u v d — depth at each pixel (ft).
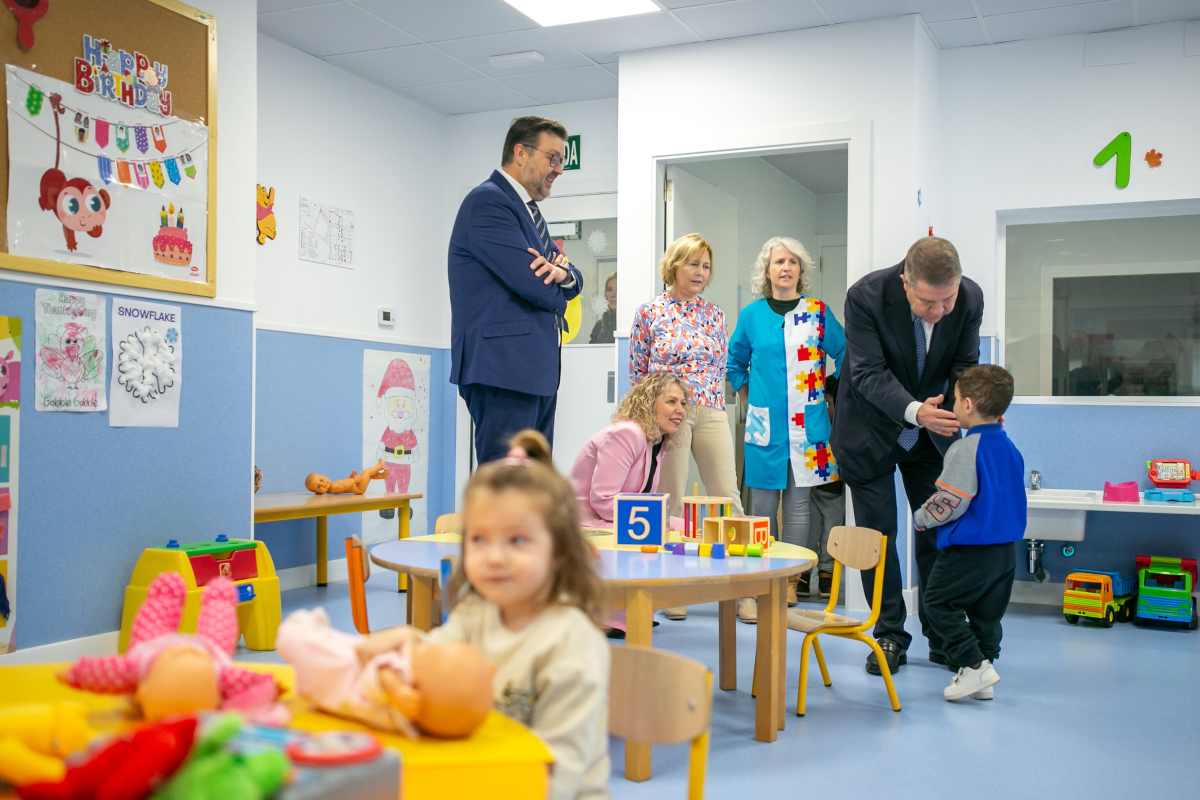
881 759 8.95
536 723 3.91
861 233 16.07
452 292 10.62
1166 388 16.49
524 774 3.20
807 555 9.12
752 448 16.47
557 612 4.09
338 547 18.37
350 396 18.72
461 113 21.31
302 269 17.67
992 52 17.03
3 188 10.00
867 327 11.68
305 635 3.63
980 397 10.61
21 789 2.38
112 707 3.46
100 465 11.02
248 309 12.81
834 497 16.52
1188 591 14.87
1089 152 16.47
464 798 3.13
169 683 3.32
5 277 10.04
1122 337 16.75
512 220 10.34
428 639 4.17
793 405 16.19
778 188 22.74
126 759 2.35
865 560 10.89
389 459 19.72
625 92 17.66
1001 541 10.69
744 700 10.82
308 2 15.49
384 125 19.57
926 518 10.84
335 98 18.33
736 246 19.99
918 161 16.05
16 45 10.09
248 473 12.85
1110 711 10.56
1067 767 8.79
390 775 2.74
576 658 3.94
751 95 16.80
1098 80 16.40
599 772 3.93
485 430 10.54
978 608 11.18
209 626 4.06
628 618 7.91
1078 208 16.74
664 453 13.97
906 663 12.55
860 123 16.07
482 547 3.94
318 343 17.95
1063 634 14.47
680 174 17.89
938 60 17.28
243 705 3.55
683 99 17.26
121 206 11.16
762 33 16.69
